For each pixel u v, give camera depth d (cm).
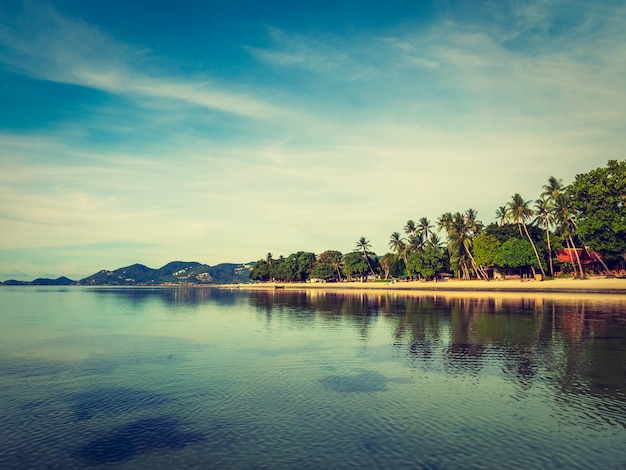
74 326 3869
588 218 8150
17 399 1623
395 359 2292
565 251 12338
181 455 1150
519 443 1214
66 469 1076
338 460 1115
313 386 1784
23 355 2455
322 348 2636
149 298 10038
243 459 1124
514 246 11275
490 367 2091
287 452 1162
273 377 1931
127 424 1370
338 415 1440
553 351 2458
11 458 1136
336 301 7638
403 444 1209
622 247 8006
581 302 5944
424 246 14988
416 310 5231
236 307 6369
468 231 13288
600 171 8044
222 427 1341
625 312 4531
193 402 1581
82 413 1470
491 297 7844
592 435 1268
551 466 1082
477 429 1315
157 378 1922
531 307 5297
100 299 9400
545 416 1418
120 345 2789
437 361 2234
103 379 1908
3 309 6066
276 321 4209
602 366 2092
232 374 1988
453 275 15825
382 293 10875
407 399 1600
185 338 3086
